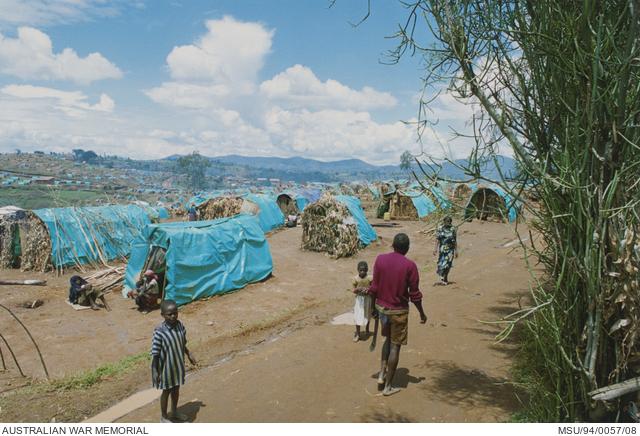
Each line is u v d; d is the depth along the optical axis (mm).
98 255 18562
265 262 15570
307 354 7867
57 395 6996
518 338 7980
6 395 7102
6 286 15102
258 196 30500
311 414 5680
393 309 5938
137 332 10664
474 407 5594
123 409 6387
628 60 3355
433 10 4352
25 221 18219
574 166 3859
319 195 43250
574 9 3793
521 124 4336
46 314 12141
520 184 4270
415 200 30078
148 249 13906
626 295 3650
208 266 13398
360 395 6148
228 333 9969
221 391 6555
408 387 6289
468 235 22547
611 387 3793
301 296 13266
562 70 3779
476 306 10203
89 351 9484
